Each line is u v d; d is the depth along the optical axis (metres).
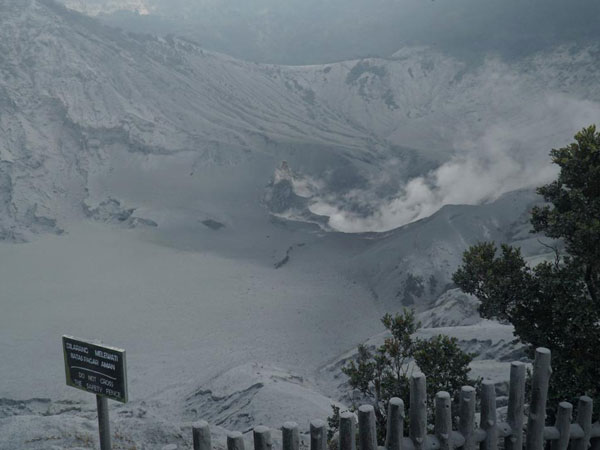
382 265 119.50
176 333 90.44
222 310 101.56
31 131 184.62
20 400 63.44
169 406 55.16
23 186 161.12
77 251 132.62
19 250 132.25
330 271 124.19
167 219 151.75
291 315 100.06
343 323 97.19
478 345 51.94
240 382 53.91
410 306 105.50
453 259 116.00
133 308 100.69
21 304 100.25
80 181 171.75
